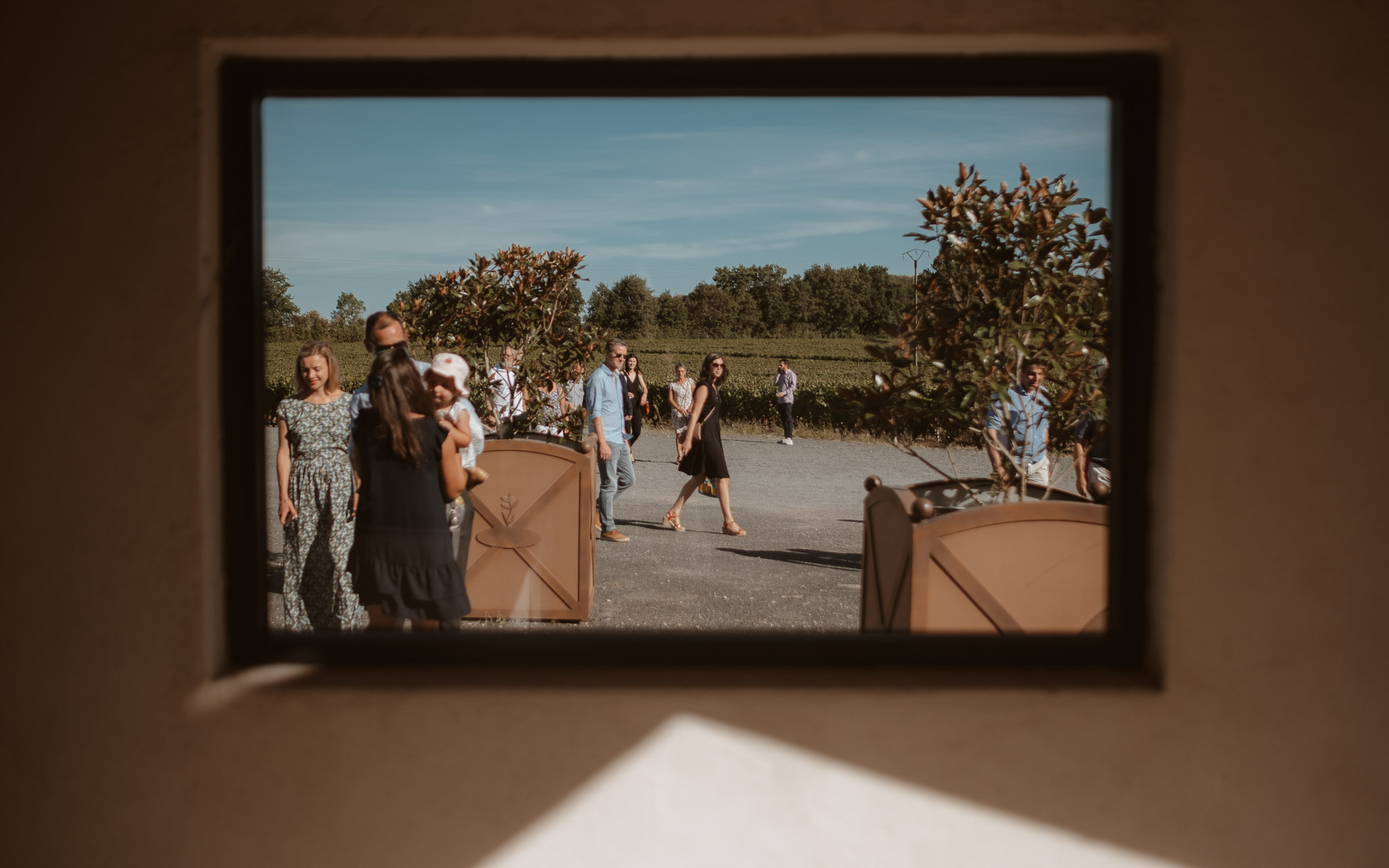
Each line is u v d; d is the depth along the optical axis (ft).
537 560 15.74
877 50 5.91
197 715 5.88
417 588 10.14
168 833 5.95
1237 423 5.74
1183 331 5.72
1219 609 5.82
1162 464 5.87
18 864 5.97
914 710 5.90
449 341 18.20
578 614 15.88
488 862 5.94
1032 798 5.93
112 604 5.84
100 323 5.74
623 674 5.98
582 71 6.07
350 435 12.07
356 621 12.05
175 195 5.73
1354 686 5.84
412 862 5.95
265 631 6.18
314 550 11.94
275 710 5.88
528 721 5.89
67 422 5.77
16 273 5.73
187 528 5.82
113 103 5.68
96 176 5.70
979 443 12.22
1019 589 9.12
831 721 5.90
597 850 5.94
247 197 6.01
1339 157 5.65
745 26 5.74
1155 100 5.86
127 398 5.76
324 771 5.91
